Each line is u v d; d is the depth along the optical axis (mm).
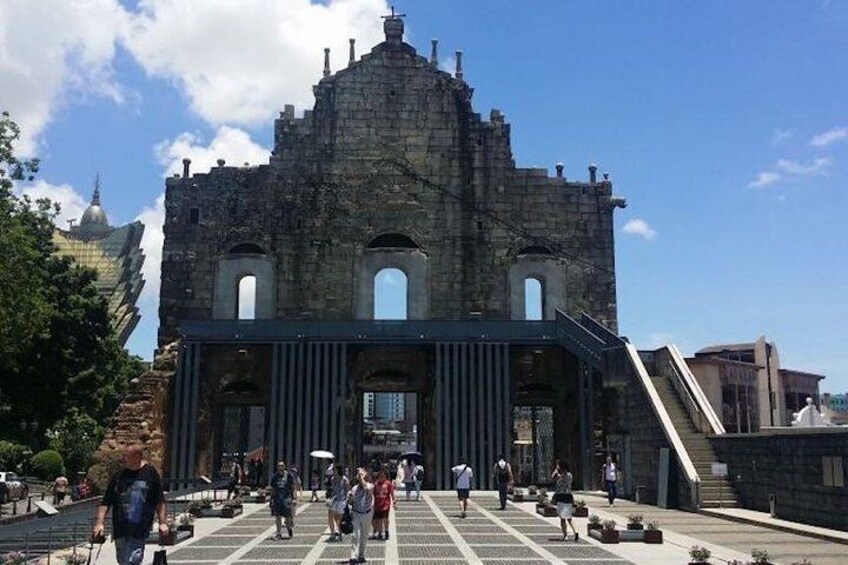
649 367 39062
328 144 48906
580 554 19312
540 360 44500
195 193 48406
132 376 63062
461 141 49281
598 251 48719
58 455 50188
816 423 43844
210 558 18875
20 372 47625
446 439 40938
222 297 47188
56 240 102562
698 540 21906
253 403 44031
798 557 18516
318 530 24922
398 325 42281
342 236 47938
